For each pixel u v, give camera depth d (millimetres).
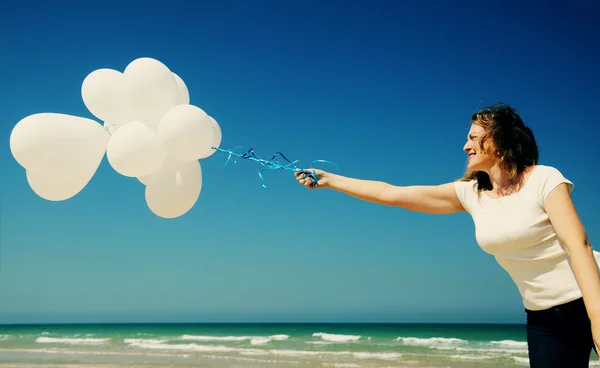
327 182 3102
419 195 2828
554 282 2221
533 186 2250
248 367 14430
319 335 25859
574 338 2193
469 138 2508
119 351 18984
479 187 2580
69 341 24922
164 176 3604
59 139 3324
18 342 24672
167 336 28359
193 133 3365
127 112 3648
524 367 14469
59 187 3461
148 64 3598
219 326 56875
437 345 21141
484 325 52594
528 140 2373
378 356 17000
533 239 2229
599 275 1986
